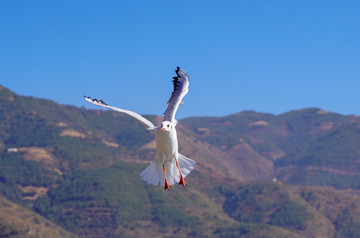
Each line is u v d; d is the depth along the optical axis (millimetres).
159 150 10477
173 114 10258
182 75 10531
